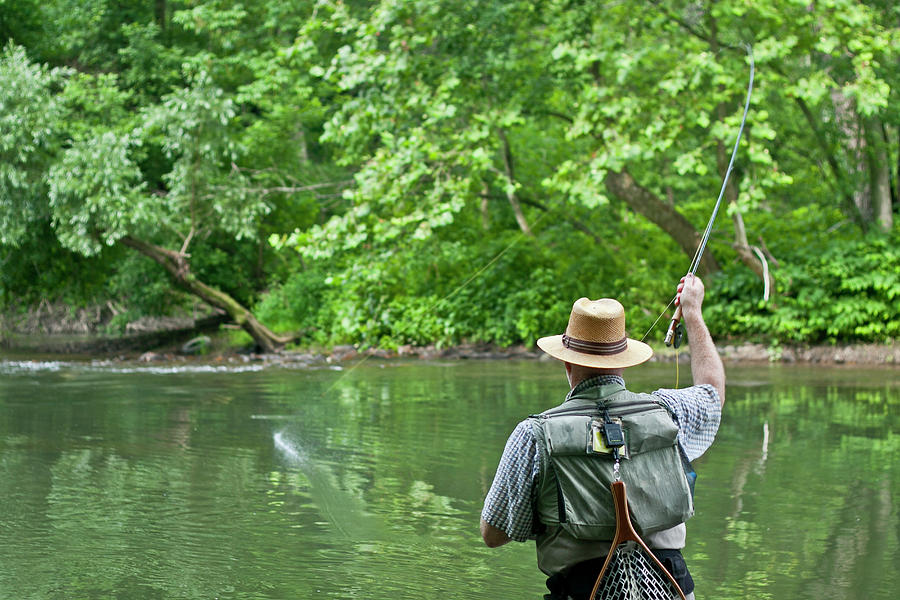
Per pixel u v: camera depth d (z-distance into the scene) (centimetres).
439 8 1593
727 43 1722
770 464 738
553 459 287
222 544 525
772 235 1872
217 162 1855
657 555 296
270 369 1593
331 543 529
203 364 1706
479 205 2141
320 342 2008
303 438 853
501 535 300
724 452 787
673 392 311
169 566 486
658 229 2025
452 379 1384
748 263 1639
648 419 292
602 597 288
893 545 523
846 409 1038
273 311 2169
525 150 2031
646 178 2395
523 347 1847
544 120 1970
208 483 670
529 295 1872
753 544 528
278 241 1514
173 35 2433
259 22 2134
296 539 536
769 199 2177
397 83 1577
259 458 760
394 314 1670
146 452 786
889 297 1655
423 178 1656
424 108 1603
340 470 715
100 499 624
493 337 1898
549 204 1978
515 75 1731
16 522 568
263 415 1004
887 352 1628
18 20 2219
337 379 1395
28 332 2509
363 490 652
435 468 721
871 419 962
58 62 2389
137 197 1786
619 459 287
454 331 1859
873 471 712
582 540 289
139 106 2295
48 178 1756
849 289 1700
